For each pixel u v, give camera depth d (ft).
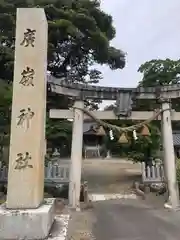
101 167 81.87
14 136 14.20
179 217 29.37
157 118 35.88
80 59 63.82
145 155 50.11
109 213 31.35
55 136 47.24
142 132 48.37
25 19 15.92
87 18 53.16
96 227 25.45
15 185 13.47
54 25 48.80
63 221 15.19
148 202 37.78
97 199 40.22
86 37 56.75
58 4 55.67
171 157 33.83
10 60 45.06
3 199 29.86
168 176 33.86
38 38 15.66
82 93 34.19
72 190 32.76
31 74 15.10
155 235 23.13
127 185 51.96
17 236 12.15
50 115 34.09
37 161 13.88
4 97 34.58
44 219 12.39
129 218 29.09
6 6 48.49
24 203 13.26
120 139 47.52
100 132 110.63
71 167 33.24
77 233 23.32
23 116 14.48
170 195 33.53
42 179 14.83
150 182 41.42
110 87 34.65
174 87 34.58
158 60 91.86
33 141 14.15
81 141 33.71
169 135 34.14
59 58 61.57
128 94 34.60
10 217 12.31
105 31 66.28
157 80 90.12
